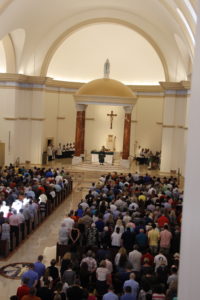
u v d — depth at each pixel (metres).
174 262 8.77
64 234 11.23
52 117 29.14
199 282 2.96
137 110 29.62
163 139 25.48
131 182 18.27
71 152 31.02
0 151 24.81
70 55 29.00
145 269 8.30
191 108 3.55
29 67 25.34
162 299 6.97
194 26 13.98
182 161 24.08
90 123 30.48
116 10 24.47
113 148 30.09
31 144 26.17
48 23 23.80
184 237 3.62
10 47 23.81
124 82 29.72
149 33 24.39
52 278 8.18
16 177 16.80
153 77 28.83
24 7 19.75
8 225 11.70
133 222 11.47
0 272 10.70
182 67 24.36
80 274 8.08
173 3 15.48
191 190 3.41
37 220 14.88
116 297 6.90
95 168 25.55
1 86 24.55
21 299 6.75
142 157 29.11
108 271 8.30
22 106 25.64
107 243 10.66
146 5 20.78
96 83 25.25
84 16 24.80
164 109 25.17
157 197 14.89
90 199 14.09
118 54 29.19
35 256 12.00
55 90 29.03
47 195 16.45
